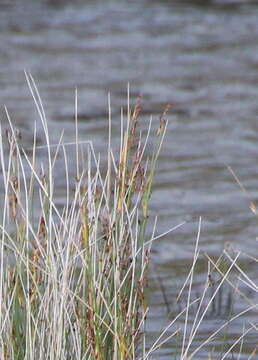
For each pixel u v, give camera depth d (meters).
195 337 19.78
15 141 16.38
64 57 55.47
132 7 70.75
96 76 50.62
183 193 30.92
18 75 50.41
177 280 23.33
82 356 15.33
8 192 16.66
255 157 35.53
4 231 15.69
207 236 26.62
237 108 43.62
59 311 15.09
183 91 47.19
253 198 30.44
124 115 42.00
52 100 44.75
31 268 15.80
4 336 15.17
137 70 52.28
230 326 20.42
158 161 34.56
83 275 15.63
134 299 15.67
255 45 58.75
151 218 28.38
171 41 60.22
